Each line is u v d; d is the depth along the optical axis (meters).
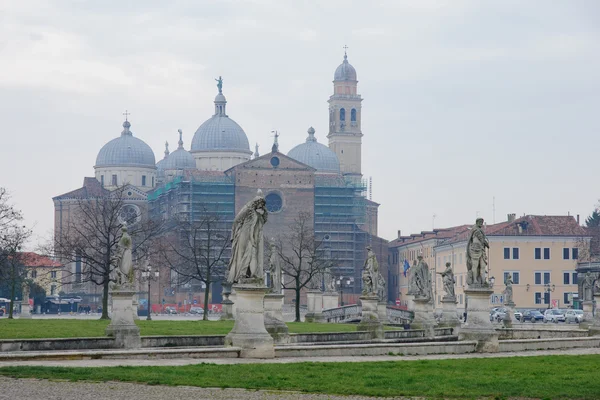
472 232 66.69
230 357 54.88
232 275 56.22
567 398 41.19
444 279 108.12
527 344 68.38
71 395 37.94
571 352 66.44
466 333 65.88
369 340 79.69
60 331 78.44
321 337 77.56
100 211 190.50
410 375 47.41
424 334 90.75
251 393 40.03
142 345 64.12
